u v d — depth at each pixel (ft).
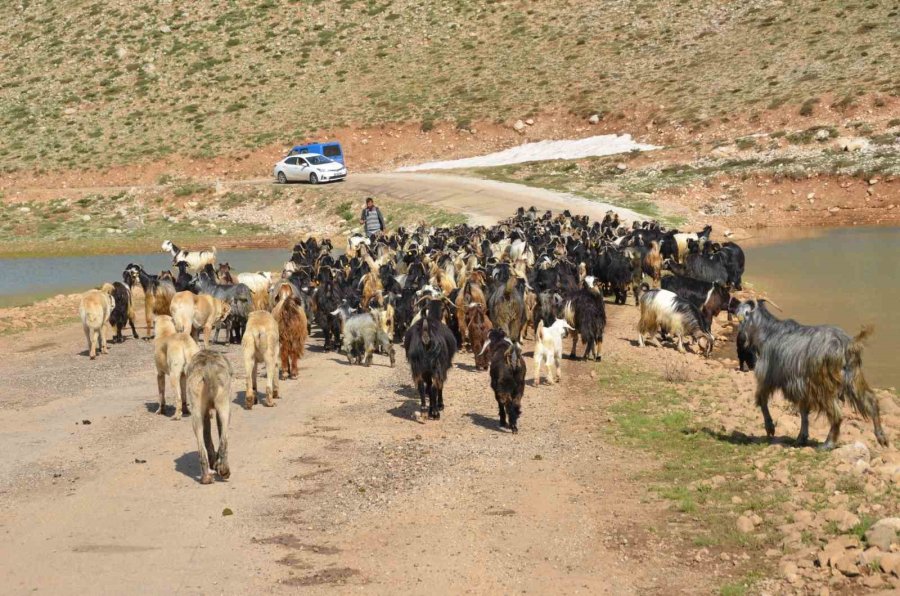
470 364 60.23
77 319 85.92
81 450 43.11
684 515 33.45
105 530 33.14
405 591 28.25
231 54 256.11
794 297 85.15
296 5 273.95
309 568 29.94
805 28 213.66
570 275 76.79
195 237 163.63
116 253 150.30
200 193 184.96
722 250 87.81
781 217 146.61
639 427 44.98
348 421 47.34
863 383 39.19
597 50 232.73
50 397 54.54
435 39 253.65
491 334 45.03
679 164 172.45
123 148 220.02
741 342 58.85
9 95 249.34
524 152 200.75
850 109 173.17
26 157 219.00
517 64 235.61
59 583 28.78
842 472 36.09
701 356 64.90
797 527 31.14
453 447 42.63
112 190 194.18
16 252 152.76
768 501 33.99
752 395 50.70
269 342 50.01
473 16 260.21
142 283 73.61
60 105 242.17
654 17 240.32
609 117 202.28
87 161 215.10
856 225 137.69
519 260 78.43
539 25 250.98
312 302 68.33
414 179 182.60
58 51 265.34
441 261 79.20
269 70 248.52
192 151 215.72
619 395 51.78
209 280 70.03
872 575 27.07
